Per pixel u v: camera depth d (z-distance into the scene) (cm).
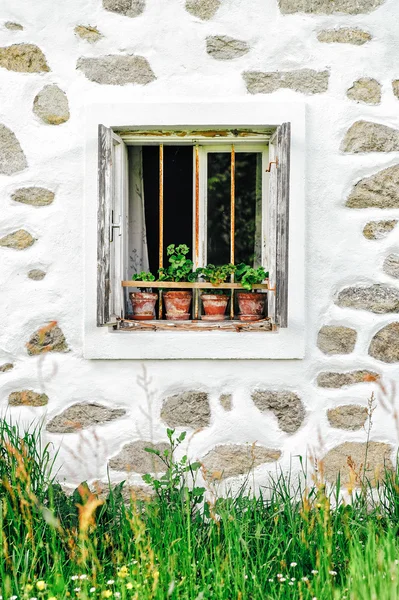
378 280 405
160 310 423
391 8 403
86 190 399
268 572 327
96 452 405
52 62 402
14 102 402
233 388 406
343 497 393
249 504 370
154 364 405
